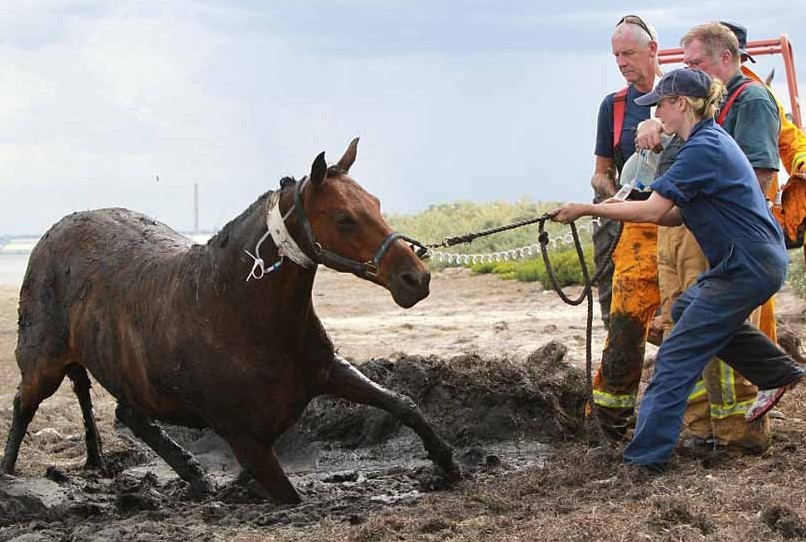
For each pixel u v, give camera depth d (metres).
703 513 5.73
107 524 6.89
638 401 9.40
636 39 8.04
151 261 7.43
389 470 8.34
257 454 6.92
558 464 7.56
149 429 7.89
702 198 6.66
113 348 7.45
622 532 5.56
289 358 6.83
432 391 9.25
